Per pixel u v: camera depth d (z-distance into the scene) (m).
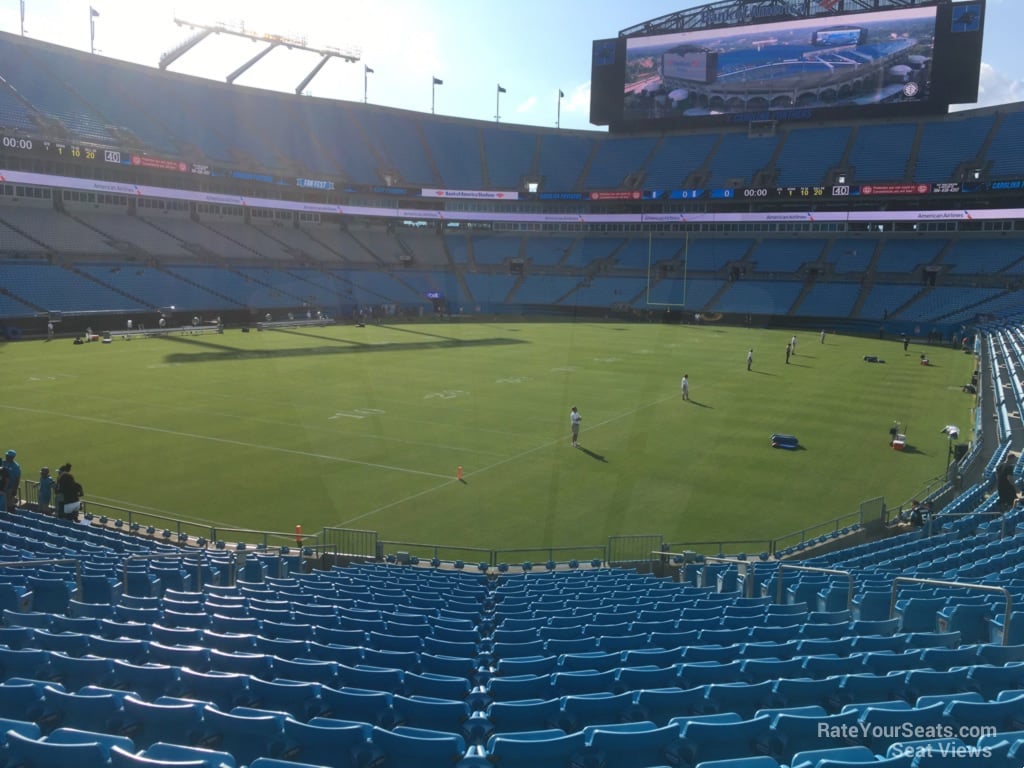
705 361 48.06
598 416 31.91
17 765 5.12
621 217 82.94
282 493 21.92
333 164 79.81
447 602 12.57
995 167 68.00
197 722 6.11
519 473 24.08
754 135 81.25
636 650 8.73
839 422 31.38
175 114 72.31
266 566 15.62
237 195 71.88
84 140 61.19
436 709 6.73
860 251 74.50
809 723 5.96
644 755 5.84
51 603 11.21
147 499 21.16
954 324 62.56
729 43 76.25
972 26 67.62
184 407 32.16
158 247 66.00
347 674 7.61
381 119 87.94
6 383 36.03
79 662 7.33
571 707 6.73
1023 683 7.34
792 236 79.12
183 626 9.88
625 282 81.06
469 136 89.94
